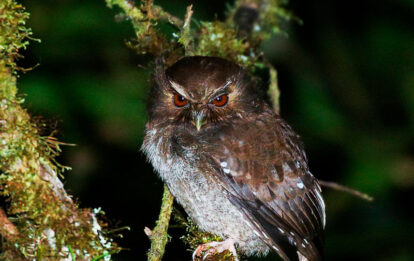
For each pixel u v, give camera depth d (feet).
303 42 45.57
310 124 41.98
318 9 45.60
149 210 40.24
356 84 44.62
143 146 29.12
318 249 28.45
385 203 39.83
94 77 39.04
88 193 39.68
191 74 27.09
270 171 26.91
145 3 29.76
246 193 26.96
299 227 27.55
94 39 39.73
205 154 26.89
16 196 18.16
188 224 28.84
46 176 18.56
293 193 27.22
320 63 45.27
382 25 44.37
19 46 18.42
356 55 45.21
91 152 39.32
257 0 33.83
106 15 39.83
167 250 36.58
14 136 18.11
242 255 30.35
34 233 18.37
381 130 42.86
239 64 31.50
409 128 42.24
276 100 32.48
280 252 27.30
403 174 39.96
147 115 29.35
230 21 33.78
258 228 27.09
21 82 37.42
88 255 18.80
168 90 28.02
